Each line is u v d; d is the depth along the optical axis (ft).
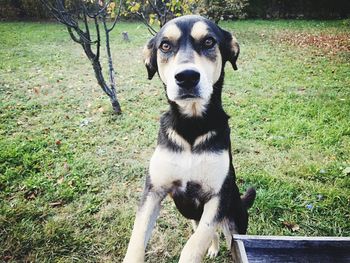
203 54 1.35
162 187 1.37
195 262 1.13
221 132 1.35
